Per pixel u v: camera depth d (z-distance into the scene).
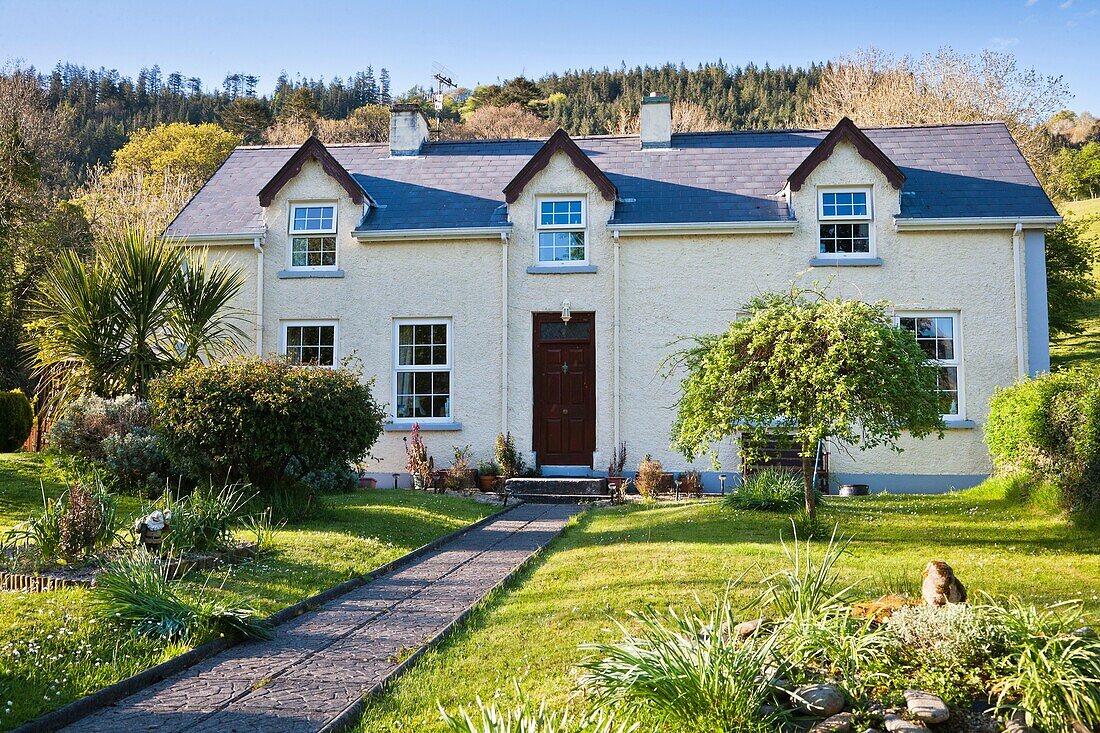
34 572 7.58
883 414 9.49
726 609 5.08
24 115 35.25
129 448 12.20
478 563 9.34
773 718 4.24
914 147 18.84
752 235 16.98
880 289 16.67
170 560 7.67
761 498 11.92
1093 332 33.16
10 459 14.11
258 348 17.84
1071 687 4.21
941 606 5.19
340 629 6.61
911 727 4.16
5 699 4.75
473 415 17.44
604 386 17.16
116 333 14.54
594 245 17.39
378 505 13.05
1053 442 10.69
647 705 4.33
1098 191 60.09
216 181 20.09
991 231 16.52
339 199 18.06
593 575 7.99
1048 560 8.26
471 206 18.20
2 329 27.34
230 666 5.70
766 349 9.65
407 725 4.51
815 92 46.41
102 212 36.53
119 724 4.63
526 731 3.93
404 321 17.81
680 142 19.83
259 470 11.41
